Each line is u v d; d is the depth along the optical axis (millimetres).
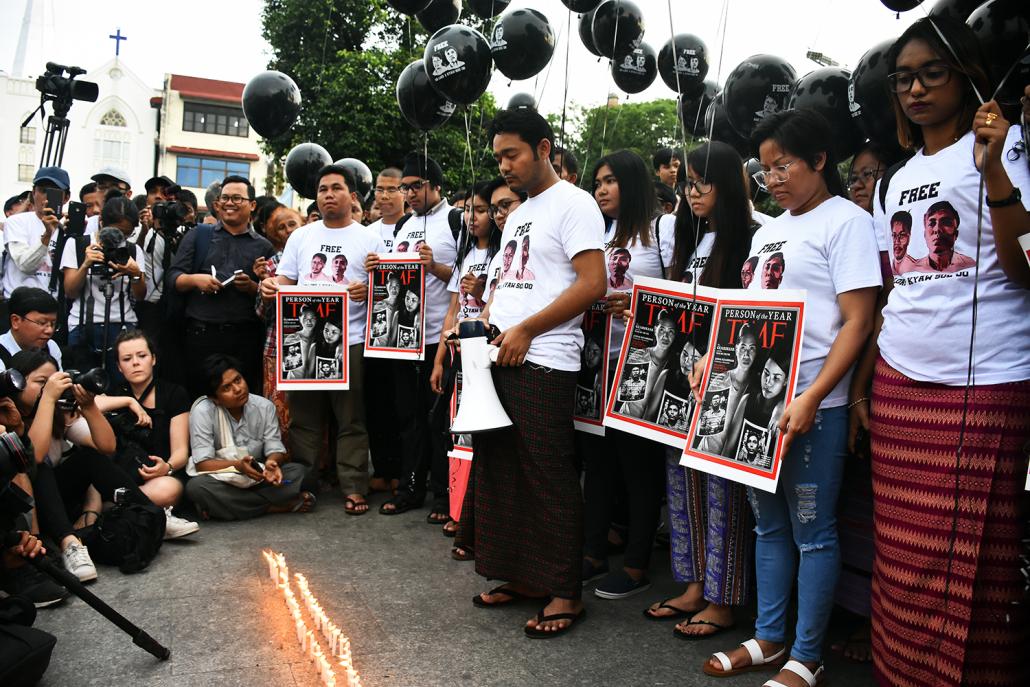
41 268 5555
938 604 2223
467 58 4367
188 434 4668
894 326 2383
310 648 2961
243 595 3500
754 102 3844
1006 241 2088
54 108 5645
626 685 2746
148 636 2857
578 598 3182
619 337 3646
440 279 4809
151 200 6961
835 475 2623
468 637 3119
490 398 3115
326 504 5012
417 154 4988
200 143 35125
